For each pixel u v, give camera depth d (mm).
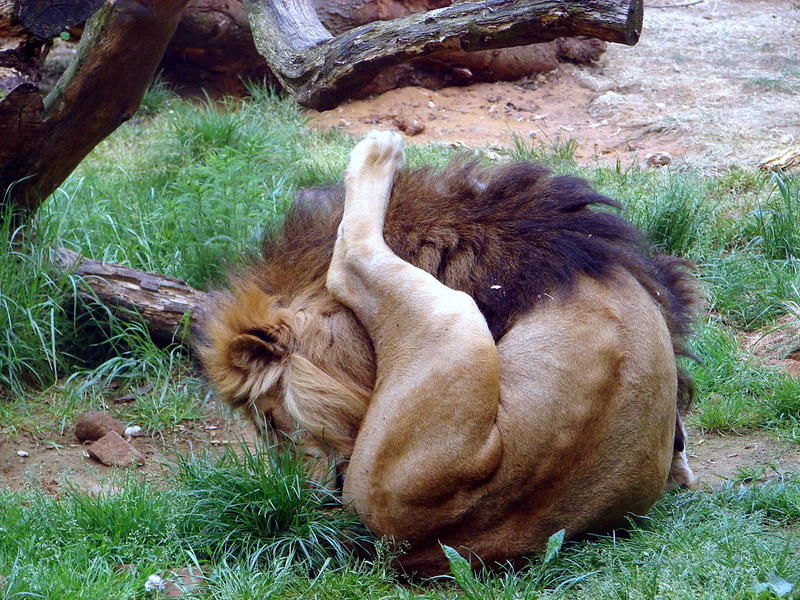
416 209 5184
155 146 11109
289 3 6809
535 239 4938
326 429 4965
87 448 6320
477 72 14195
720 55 15117
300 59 6480
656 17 17078
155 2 6141
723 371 7082
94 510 5062
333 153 11211
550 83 14289
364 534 4828
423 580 4707
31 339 6914
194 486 5199
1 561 4566
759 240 8812
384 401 4648
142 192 9453
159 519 4992
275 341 5098
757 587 3994
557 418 4457
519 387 4527
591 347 4535
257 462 5105
